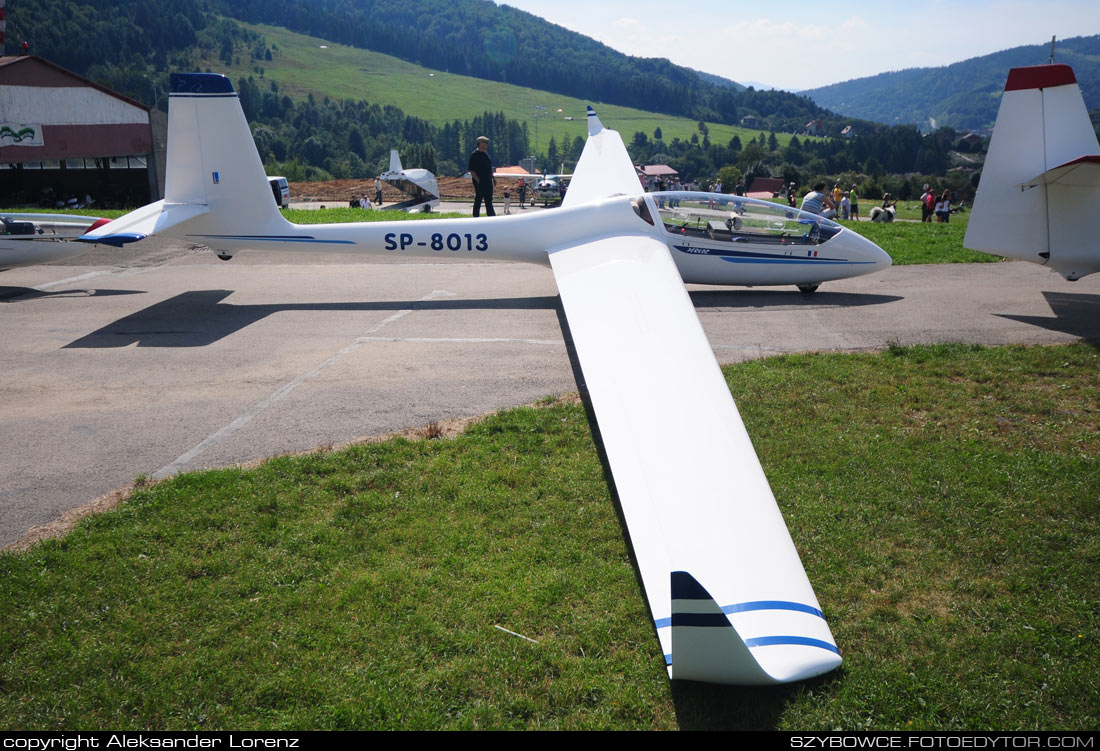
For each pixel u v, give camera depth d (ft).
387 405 27.86
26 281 49.62
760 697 13.87
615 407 20.24
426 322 39.40
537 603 16.34
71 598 16.39
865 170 652.89
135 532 18.88
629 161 56.29
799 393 28.07
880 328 36.78
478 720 13.32
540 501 20.65
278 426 26.05
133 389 29.78
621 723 13.32
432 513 20.03
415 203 156.87
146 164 159.84
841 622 15.88
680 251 41.83
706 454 17.84
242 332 37.70
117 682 14.14
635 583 17.04
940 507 20.11
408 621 15.76
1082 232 37.04
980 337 34.88
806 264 42.68
